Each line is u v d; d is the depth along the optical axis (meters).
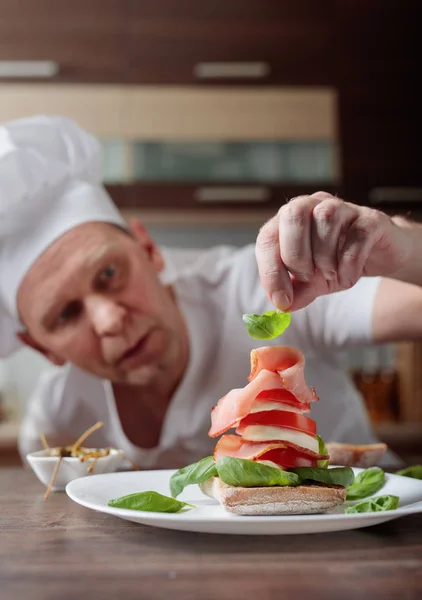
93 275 1.15
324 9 2.63
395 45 2.64
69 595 0.43
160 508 0.62
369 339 1.25
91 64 2.56
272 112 2.60
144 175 2.55
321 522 0.53
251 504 0.59
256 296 1.39
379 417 2.67
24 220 1.16
